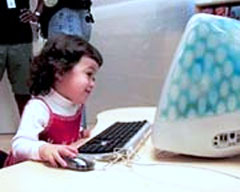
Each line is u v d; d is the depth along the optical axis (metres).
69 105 1.16
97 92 3.03
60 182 0.73
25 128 1.05
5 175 0.78
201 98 0.80
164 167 0.81
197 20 0.82
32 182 0.73
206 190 0.68
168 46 3.03
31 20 2.74
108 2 3.02
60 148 0.87
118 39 3.08
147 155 0.90
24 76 2.81
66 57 1.09
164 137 0.85
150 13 3.04
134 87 3.12
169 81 0.83
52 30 2.64
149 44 3.07
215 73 0.79
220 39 0.80
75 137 1.19
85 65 1.11
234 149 0.82
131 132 1.11
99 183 0.72
